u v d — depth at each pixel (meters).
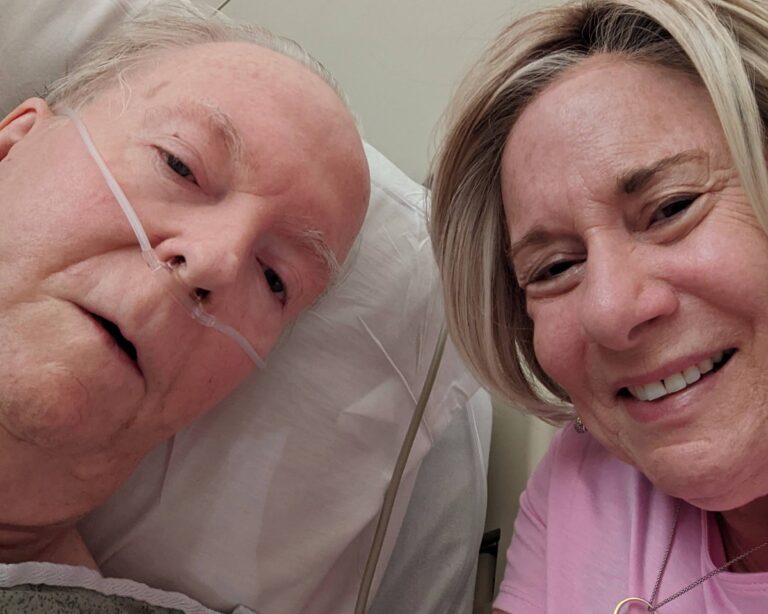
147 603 0.41
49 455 0.35
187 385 0.37
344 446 0.49
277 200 0.37
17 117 0.40
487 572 0.58
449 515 0.55
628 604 0.37
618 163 0.31
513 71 0.40
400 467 0.49
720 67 0.31
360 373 0.49
